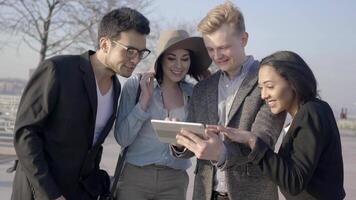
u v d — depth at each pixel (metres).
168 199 3.86
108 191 3.58
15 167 3.25
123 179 3.87
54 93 3.00
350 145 21.64
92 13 15.97
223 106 3.26
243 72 3.24
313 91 2.74
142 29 3.14
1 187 7.53
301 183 2.54
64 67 3.07
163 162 3.76
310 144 2.55
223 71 3.28
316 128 2.57
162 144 3.75
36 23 15.67
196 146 2.81
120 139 3.70
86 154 3.20
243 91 3.14
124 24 3.10
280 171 2.56
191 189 7.83
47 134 3.09
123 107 3.76
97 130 3.31
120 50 3.12
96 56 3.25
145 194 3.83
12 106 24.94
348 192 8.55
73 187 3.19
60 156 3.10
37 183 2.93
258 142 2.67
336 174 2.66
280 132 3.05
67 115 3.05
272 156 2.62
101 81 3.28
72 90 3.05
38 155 2.96
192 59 3.87
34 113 2.98
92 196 3.35
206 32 3.23
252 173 3.04
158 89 3.87
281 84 2.73
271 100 2.81
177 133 2.91
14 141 2.99
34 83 3.02
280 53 2.85
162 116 3.80
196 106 3.41
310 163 2.54
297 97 2.76
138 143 3.80
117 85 3.40
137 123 3.64
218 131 2.78
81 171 3.21
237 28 3.17
